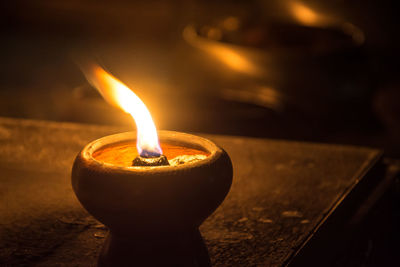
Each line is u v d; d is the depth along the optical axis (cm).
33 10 339
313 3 246
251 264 52
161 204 44
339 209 61
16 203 60
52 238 55
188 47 183
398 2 236
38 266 51
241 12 290
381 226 72
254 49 176
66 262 51
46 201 61
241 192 63
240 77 168
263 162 71
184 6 281
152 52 309
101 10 335
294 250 53
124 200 44
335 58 163
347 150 75
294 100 163
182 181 45
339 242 59
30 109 229
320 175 68
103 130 80
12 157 70
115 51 309
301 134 141
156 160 47
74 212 59
